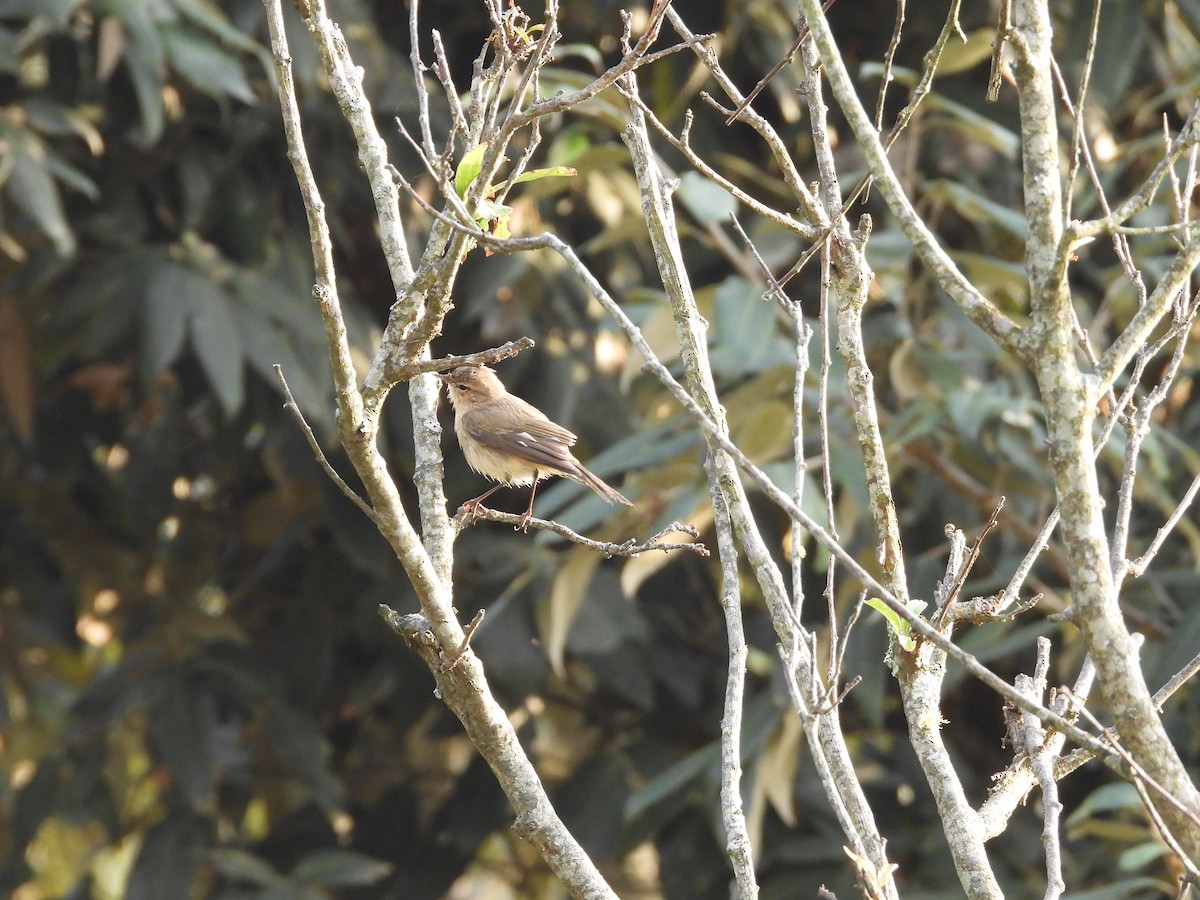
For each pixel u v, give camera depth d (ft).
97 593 54.75
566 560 39.29
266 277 42.09
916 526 43.52
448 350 44.83
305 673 46.39
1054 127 14.01
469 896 55.21
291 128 15.31
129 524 48.98
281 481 49.37
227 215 42.42
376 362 15.67
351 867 44.29
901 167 41.55
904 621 16.16
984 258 36.06
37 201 36.68
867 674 36.78
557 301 44.34
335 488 43.73
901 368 37.19
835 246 17.61
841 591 37.99
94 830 58.85
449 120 42.01
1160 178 13.44
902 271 38.93
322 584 47.37
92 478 50.83
